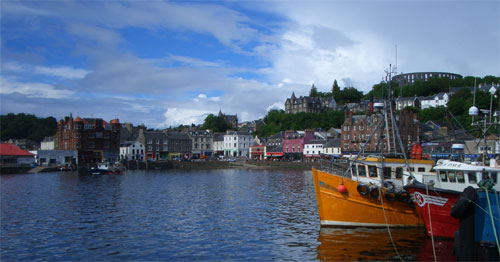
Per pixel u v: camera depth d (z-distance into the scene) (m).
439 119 139.88
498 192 20.55
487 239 20.53
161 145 165.25
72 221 36.56
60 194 57.47
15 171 110.62
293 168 124.62
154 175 101.25
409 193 29.55
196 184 72.44
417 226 30.91
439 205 26.67
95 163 126.38
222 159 155.25
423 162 32.38
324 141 138.50
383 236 28.50
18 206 45.72
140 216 38.88
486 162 29.78
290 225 33.66
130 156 154.62
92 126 138.62
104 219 37.44
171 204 46.59
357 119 120.50
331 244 26.89
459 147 31.39
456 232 21.58
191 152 176.25
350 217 30.81
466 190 20.89
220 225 34.25
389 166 31.61
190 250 26.64
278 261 23.89
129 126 182.50
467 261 20.86
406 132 98.50
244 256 25.06
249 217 37.66
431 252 24.77
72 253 26.33
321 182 31.28
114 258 25.16
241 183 73.19
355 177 32.84
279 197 51.62
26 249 27.34
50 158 132.00
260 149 160.12
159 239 29.61
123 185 71.69
